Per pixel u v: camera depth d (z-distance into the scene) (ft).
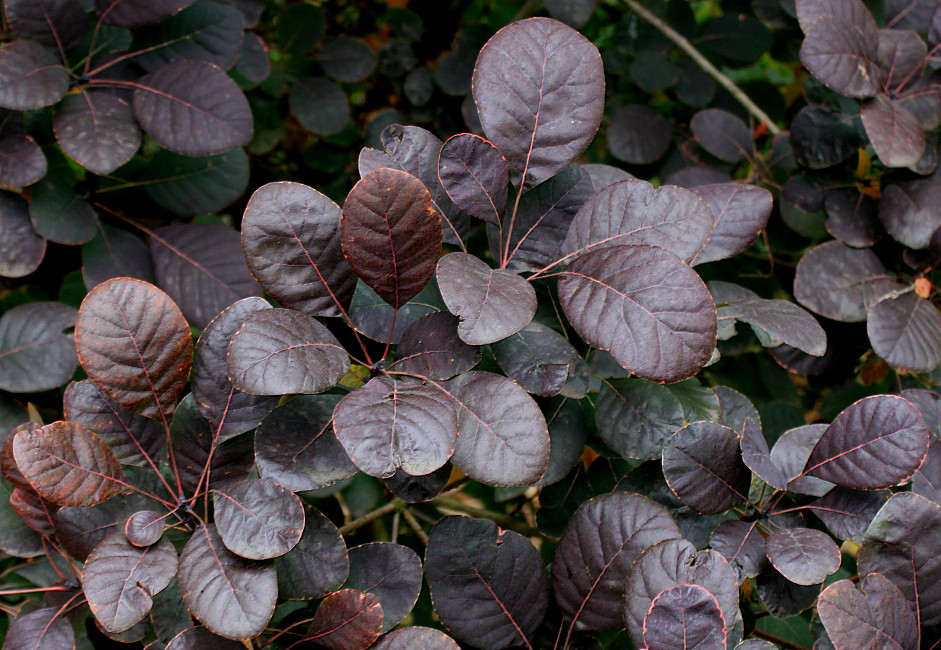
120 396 2.16
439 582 2.26
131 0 2.63
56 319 2.65
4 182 2.57
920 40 2.64
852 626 2.13
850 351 2.77
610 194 2.24
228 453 2.23
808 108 2.70
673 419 2.37
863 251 2.69
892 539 2.19
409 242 2.13
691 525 2.36
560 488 2.52
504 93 2.24
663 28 3.61
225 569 2.10
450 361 2.18
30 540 2.43
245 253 2.15
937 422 2.43
